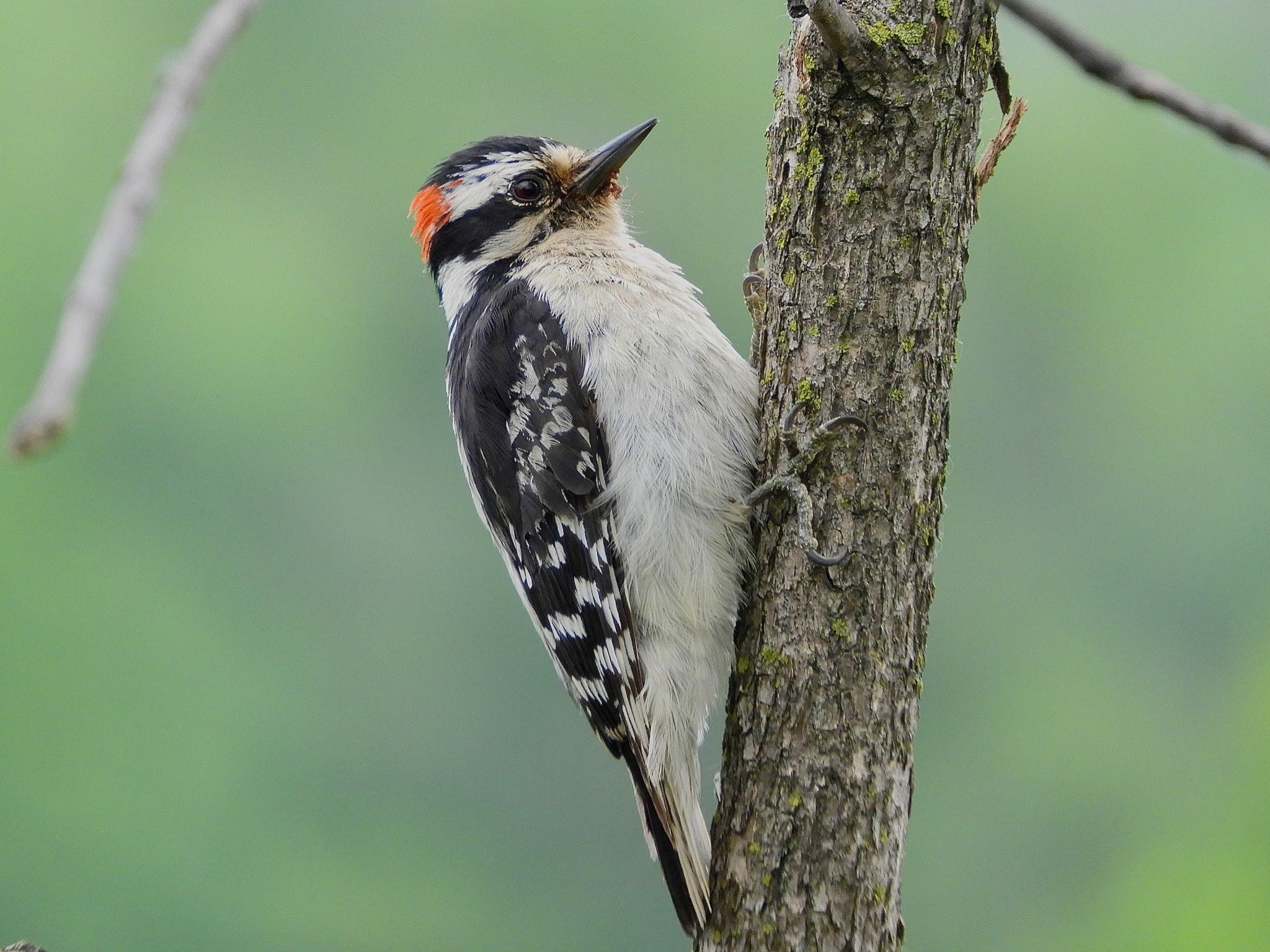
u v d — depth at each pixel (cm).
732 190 1753
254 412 1672
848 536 493
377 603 1587
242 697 1532
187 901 1453
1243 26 1633
